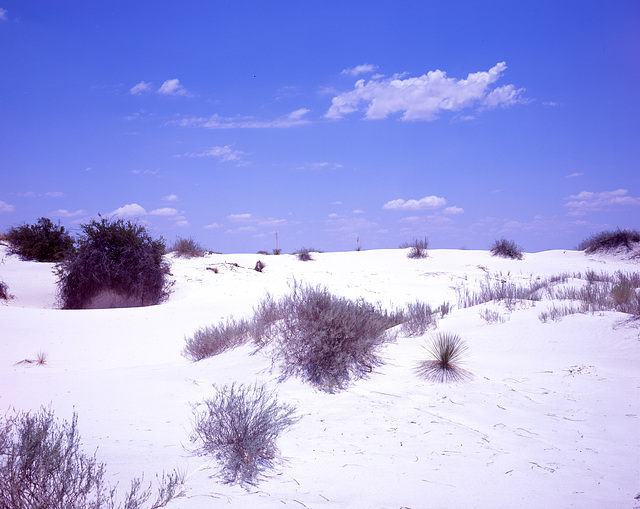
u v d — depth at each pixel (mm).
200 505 3580
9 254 25984
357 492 3971
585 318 10438
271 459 4668
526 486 4164
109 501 3428
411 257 30594
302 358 7914
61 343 12703
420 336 10320
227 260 28188
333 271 26609
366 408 6309
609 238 31094
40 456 3496
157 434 5371
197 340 10641
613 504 3836
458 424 5727
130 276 20938
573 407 6246
